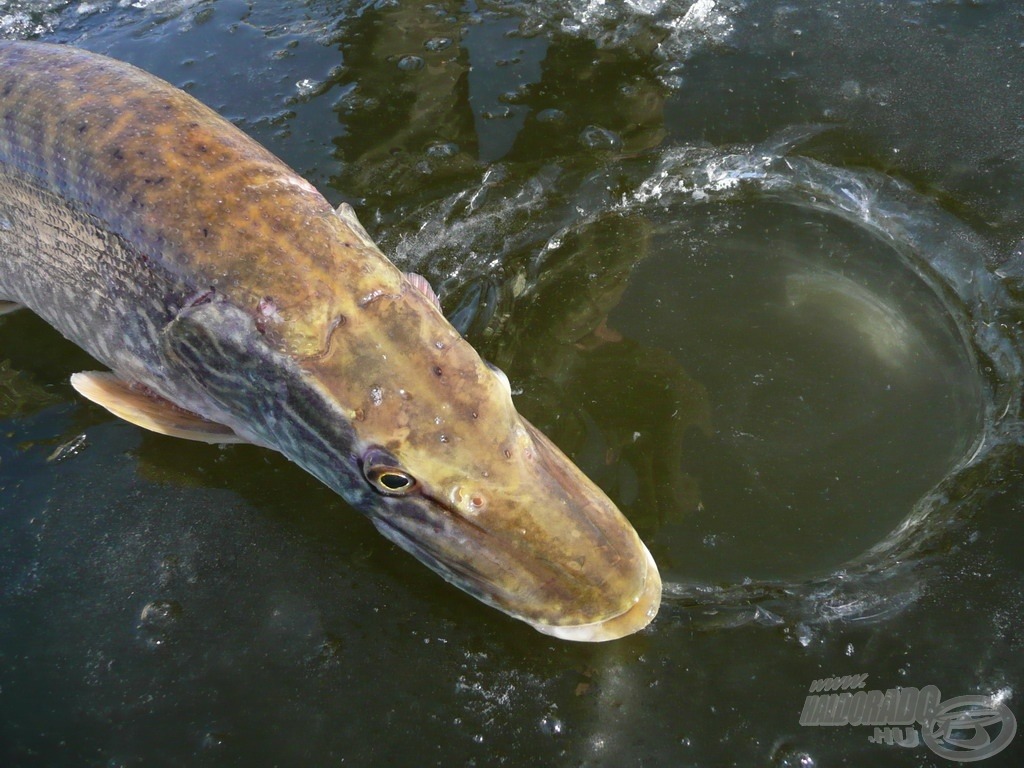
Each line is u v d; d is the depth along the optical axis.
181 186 0.52
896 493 0.56
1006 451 0.57
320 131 0.75
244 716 0.50
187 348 0.52
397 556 0.55
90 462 0.59
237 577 0.54
